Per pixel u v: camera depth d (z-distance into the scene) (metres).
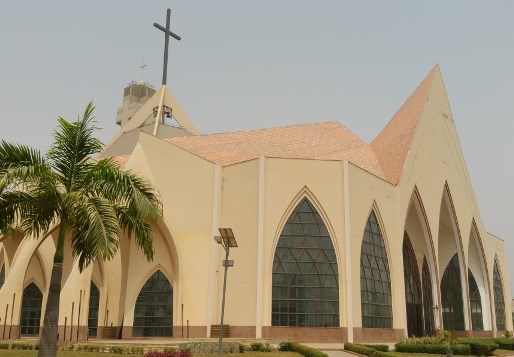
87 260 14.39
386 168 38.94
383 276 32.75
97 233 13.02
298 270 29.09
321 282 29.02
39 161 13.79
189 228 30.72
